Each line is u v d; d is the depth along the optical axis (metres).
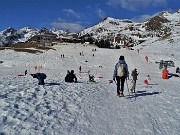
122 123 9.85
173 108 12.76
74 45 132.88
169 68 68.44
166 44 155.75
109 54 98.12
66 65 75.44
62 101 12.23
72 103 12.08
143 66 73.62
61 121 9.29
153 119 10.64
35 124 8.54
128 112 11.50
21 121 8.59
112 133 8.68
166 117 11.05
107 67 74.25
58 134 7.98
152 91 18.33
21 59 84.62
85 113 10.69
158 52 108.31
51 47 119.44
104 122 9.79
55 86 16.73
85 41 164.88
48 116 9.59
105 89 18.05
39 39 149.25
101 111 11.27
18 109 9.83
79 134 8.23
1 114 8.93
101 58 90.19
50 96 13.02
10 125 8.11
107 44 156.62
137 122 10.10
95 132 8.60
